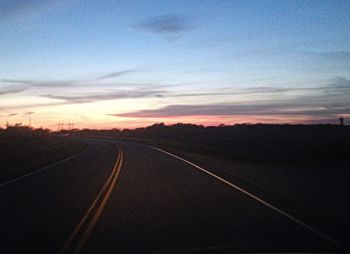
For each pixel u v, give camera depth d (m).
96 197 19.06
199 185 22.86
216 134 112.50
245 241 11.21
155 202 17.66
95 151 53.81
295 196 19.08
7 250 10.65
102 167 33.28
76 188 22.02
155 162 37.53
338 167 32.59
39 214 15.30
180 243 11.12
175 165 34.69
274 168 32.06
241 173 28.75
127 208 16.34
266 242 11.07
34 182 24.52
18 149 46.97
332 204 16.98
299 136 78.94
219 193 20.05
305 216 14.63
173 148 60.91
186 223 13.65
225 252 9.98
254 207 16.42
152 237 11.83
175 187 22.16
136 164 35.69
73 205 17.11
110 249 10.66
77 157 43.78
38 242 11.41
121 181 24.64
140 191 20.75
